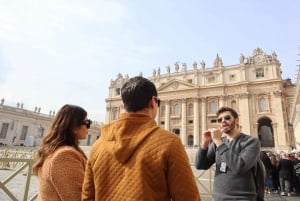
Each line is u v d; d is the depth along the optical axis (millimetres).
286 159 11367
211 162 3311
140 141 1621
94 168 1771
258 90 49781
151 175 1540
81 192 2078
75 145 2568
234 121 3150
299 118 21250
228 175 2830
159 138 1627
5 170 16578
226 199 2756
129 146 1624
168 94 58750
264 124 50344
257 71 51562
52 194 2125
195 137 52156
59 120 2557
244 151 2779
